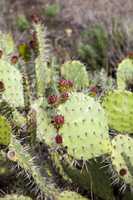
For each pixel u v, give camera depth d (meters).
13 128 1.23
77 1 3.50
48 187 1.12
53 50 2.57
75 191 1.18
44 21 3.14
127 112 1.14
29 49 1.57
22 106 1.24
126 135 1.06
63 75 1.50
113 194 1.16
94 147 1.05
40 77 1.39
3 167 1.25
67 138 1.04
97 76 1.67
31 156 1.18
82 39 2.70
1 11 3.34
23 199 1.09
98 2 3.49
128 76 1.49
